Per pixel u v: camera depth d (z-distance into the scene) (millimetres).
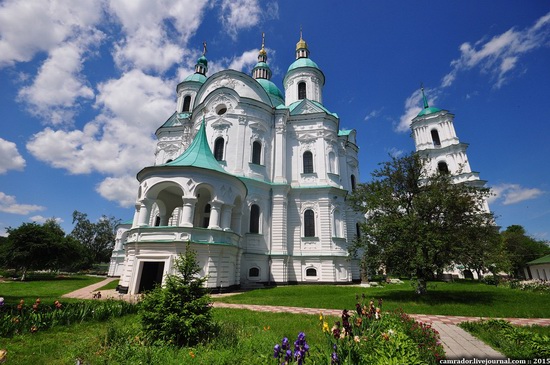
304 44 47469
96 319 10570
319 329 9711
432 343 7391
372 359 5613
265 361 6254
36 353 7316
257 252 27281
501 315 12727
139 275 19172
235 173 28609
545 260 43062
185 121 35656
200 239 19719
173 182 20609
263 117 32125
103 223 75188
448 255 16188
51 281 32656
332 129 34375
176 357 6812
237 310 13531
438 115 51375
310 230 30484
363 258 18344
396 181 19141
